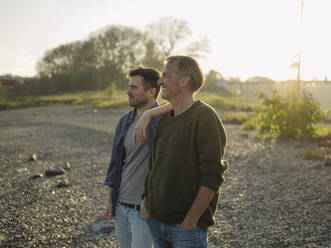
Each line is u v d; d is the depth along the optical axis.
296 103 8.88
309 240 2.90
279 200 4.03
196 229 1.54
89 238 3.31
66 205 4.30
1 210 4.14
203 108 1.55
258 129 11.48
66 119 16.42
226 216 3.69
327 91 36.97
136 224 1.95
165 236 1.65
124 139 2.08
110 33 55.56
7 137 10.77
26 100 37.00
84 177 5.73
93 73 54.88
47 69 62.34
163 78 1.66
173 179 1.55
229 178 5.24
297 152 7.00
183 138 1.54
